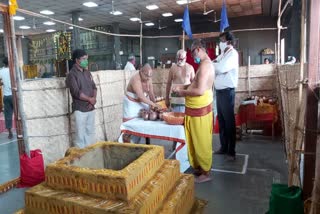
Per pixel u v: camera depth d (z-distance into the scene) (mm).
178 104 3740
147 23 12156
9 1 2773
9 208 2562
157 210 1229
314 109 1929
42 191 1174
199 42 2711
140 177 1184
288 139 2885
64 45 8352
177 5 8992
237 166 3498
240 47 11555
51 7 8516
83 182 1130
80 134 3471
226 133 3812
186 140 2789
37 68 11445
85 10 9188
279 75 4453
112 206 1046
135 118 3213
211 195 2701
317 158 1716
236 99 5984
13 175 3443
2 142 5215
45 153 3594
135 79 3312
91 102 3512
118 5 8641
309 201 1893
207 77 2666
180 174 1589
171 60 12766
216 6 9391
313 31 1853
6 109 5395
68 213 1094
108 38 11945
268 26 11188
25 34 13211
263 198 2621
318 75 1892
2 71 5211
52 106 3609
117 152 1527
